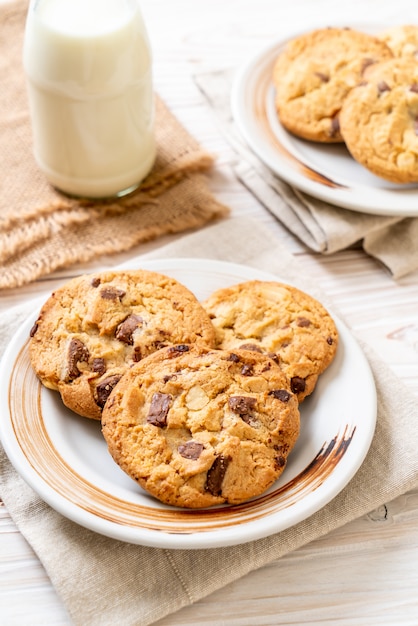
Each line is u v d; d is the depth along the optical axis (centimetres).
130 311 62
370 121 72
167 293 63
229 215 74
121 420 58
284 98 75
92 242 72
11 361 61
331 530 59
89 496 57
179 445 57
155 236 73
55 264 70
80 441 60
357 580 58
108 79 68
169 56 84
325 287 70
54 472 58
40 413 60
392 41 78
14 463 58
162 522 56
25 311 66
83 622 56
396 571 58
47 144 72
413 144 71
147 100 71
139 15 69
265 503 57
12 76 81
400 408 63
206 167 76
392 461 61
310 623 57
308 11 88
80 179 72
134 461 57
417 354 67
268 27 86
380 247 72
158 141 77
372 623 57
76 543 58
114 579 57
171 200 74
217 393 58
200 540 55
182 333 61
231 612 57
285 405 58
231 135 78
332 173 73
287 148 74
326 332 63
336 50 77
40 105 70
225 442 57
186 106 81
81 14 68
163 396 58
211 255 70
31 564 58
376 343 67
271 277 66
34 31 68
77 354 61
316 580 58
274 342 62
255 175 76
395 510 60
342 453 59
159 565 57
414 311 69
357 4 88
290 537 58
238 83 77
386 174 71
